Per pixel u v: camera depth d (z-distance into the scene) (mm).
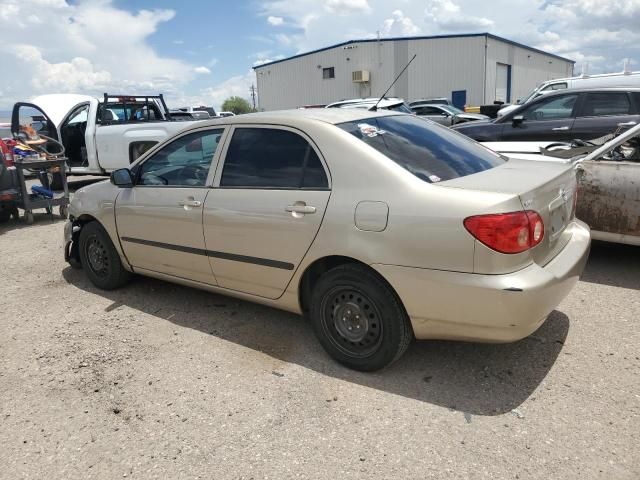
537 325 2822
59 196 8766
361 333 3207
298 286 3426
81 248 5000
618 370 3170
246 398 3088
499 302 2666
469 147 3760
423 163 3180
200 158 3938
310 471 2471
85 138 11172
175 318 4266
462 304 2768
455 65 35688
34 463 2635
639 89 7863
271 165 3494
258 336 3871
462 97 36031
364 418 2844
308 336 3830
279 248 3398
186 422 2893
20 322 4340
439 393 3037
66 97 11758
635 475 2330
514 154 6266
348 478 2412
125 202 4410
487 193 2750
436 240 2775
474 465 2447
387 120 3660
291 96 41406
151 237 4258
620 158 5023
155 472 2525
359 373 3293
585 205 4863
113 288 4926
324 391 3113
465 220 2699
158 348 3764
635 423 2676
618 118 7914
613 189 4691
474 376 3193
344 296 3225
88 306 4609
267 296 3660
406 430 2727
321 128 3309
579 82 11438
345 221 3064
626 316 3904
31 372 3518
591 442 2555
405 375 3240
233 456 2604
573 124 8258
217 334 3939
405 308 2975
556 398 2924
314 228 3189
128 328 4121
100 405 3098
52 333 4098
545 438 2604
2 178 7988
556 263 2988
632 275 4773
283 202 3340
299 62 40094
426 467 2453
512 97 41344
